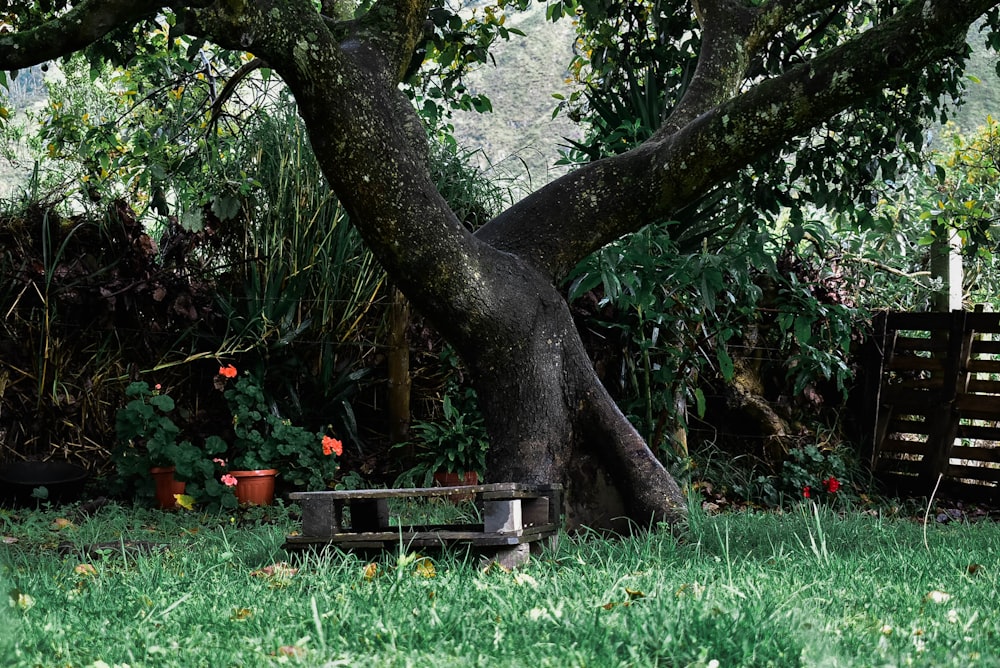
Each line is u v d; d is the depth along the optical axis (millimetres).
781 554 4266
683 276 6605
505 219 6066
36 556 4695
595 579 3463
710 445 9289
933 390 9359
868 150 7805
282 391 8445
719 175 5598
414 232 5324
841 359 9617
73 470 7371
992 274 12297
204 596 3242
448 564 3938
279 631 2656
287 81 5043
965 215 9148
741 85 6855
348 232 8492
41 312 7746
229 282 8477
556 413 5695
